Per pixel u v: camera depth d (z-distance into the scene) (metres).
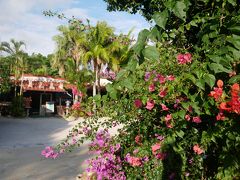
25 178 8.55
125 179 4.53
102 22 24.30
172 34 2.03
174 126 2.98
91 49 24.00
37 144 14.28
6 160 10.77
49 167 9.70
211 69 1.58
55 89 29.67
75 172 9.11
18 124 22.30
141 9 4.39
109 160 4.63
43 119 26.42
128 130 4.36
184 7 1.45
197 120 2.71
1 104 27.88
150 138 4.11
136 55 1.36
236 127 2.22
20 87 28.80
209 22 1.88
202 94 1.94
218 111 2.10
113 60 23.47
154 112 3.63
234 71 1.92
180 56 2.53
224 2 1.82
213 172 3.47
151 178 4.20
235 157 2.61
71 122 23.86
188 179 3.85
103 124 4.57
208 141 2.58
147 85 3.02
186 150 3.70
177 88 2.10
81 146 12.77
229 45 1.61
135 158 4.18
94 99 1.83
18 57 28.48
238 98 1.74
